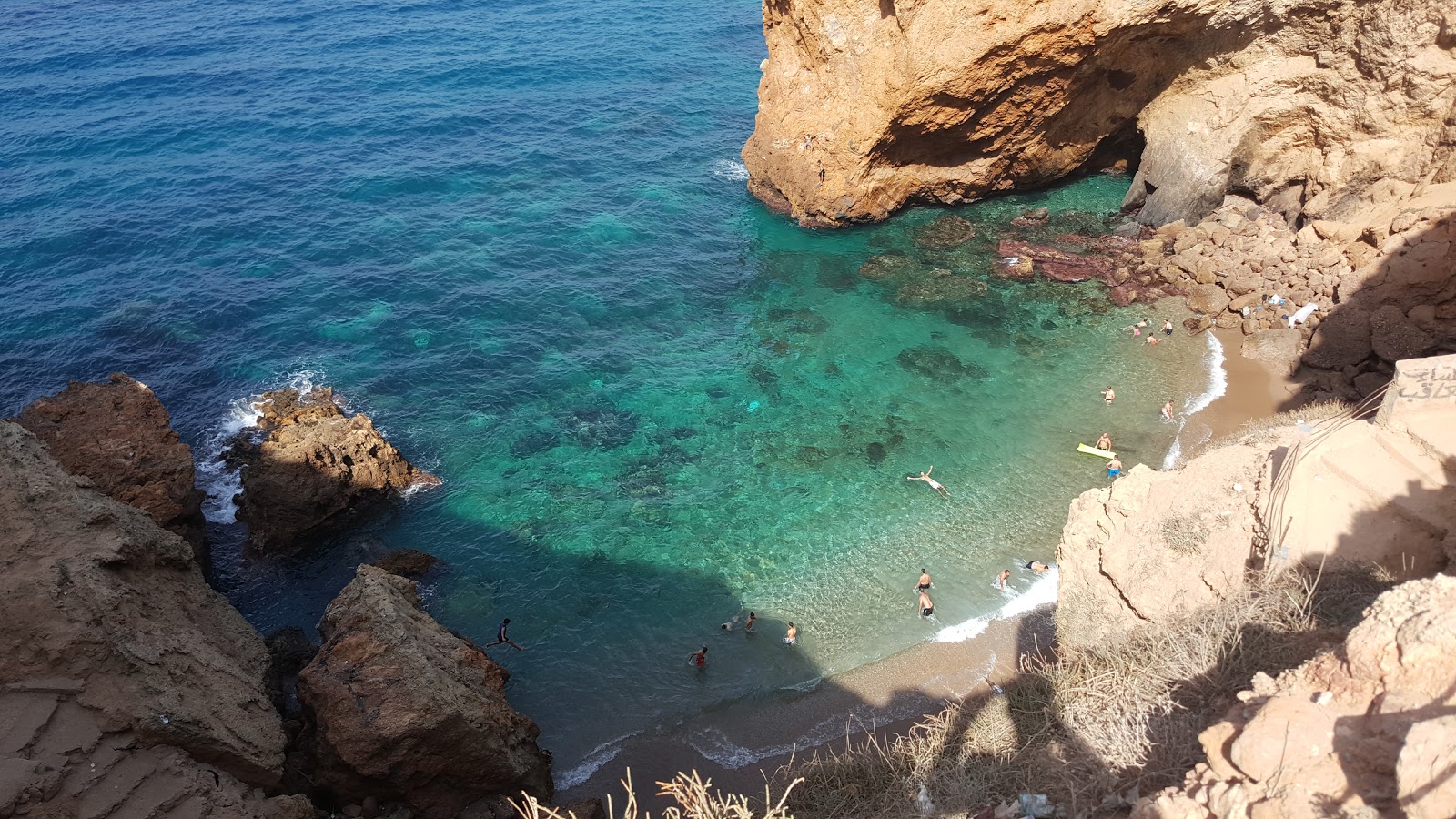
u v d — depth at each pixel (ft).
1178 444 107.55
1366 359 111.34
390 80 204.85
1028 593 90.58
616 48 230.48
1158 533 60.23
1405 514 51.52
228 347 126.41
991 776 50.14
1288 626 48.75
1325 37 127.13
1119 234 151.64
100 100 189.67
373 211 158.71
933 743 61.41
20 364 120.67
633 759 77.00
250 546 97.86
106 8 239.50
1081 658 59.82
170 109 187.11
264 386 119.85
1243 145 141.18
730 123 198.80
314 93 196.95
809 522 100.48
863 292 143.33
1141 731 46.42
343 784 66.74
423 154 176.86
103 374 120.26
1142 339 127.13
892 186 158.92
